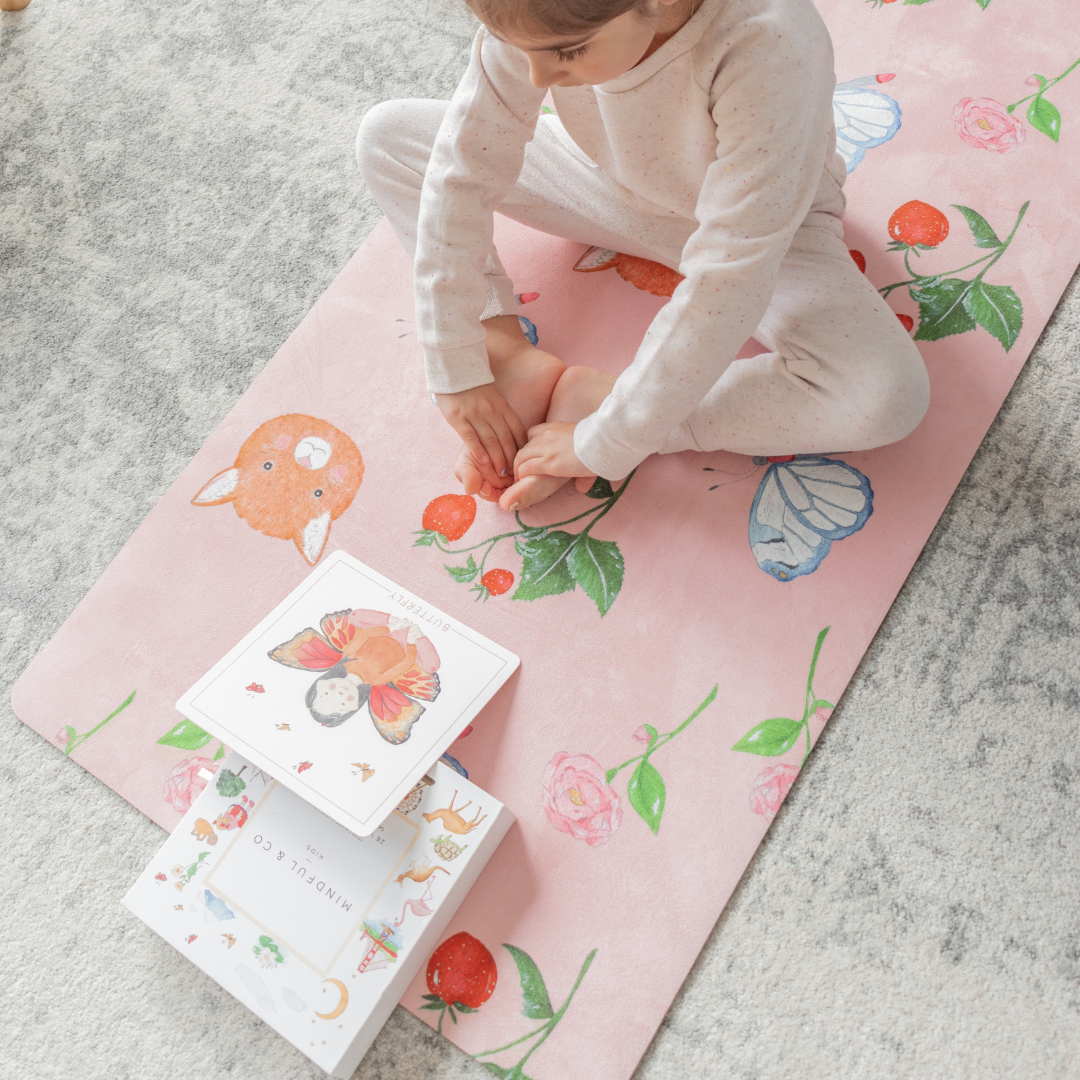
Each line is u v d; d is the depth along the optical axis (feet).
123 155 4.17
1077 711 2.83
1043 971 2.60
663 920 2.73
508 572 3.18
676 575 3.10
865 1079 2.56
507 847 2.86
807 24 2.29
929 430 3.15
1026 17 3.70
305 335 3.66
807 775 2.85
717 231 2.43
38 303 3.92
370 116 3.24
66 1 4.55
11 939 2.97
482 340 3.05
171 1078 2.77
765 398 2.96
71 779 3.15
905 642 2.95
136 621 3.31
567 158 3.25
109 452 3.62
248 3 4.39
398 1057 2.70
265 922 2.74
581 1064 2.61
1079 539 2.99
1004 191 3.44
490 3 1.94
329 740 2.88
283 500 3.41
